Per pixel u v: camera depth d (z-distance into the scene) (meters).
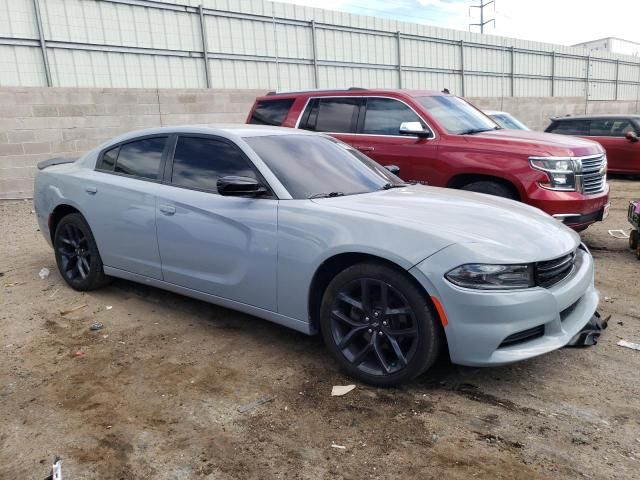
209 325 4.34
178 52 15.12
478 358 2.98
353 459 2.62
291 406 3.11
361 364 3.35
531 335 3.10
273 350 3.87
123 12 13.95
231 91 14.05
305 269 3.42
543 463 2.57
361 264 3.26
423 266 3.00
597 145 6.57
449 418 2.96
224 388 3.33
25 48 12.43
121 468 2.58
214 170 4.07
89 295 5.07
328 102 7.56
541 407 3.07
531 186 5.82
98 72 13.66
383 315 3.21
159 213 4.23
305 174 3.94
